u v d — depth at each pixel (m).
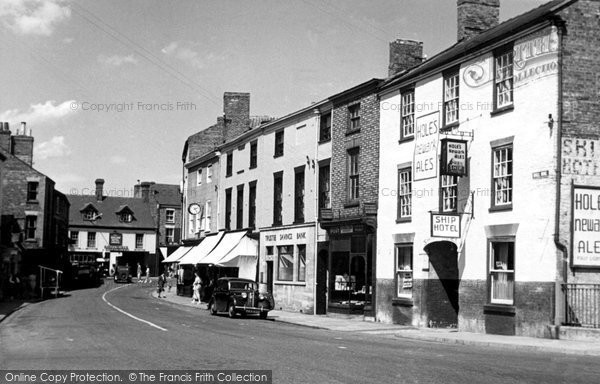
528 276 19.36
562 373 11.70
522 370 12.05
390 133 26.83
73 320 24.47
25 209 55.06
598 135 19.17
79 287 62.34
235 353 14.33
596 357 14.66
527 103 19.86
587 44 19.33
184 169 56.47
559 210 18.59
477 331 21.30
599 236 18.92
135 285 70.38
